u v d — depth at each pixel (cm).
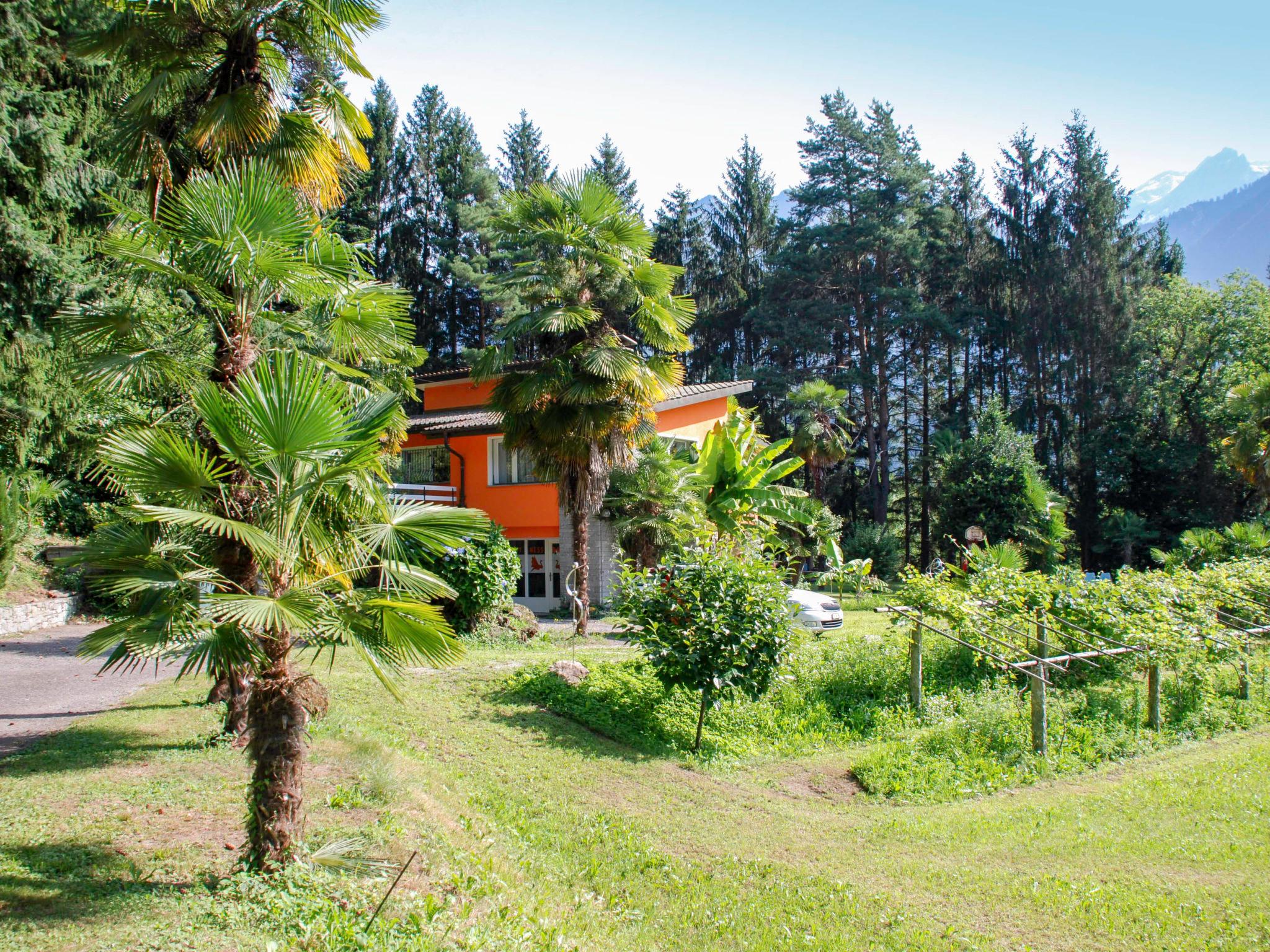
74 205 1988
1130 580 1522
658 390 1808
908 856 748
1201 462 3962
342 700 1109
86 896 516
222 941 471
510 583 1669
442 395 3094
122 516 530
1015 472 3456
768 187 5647
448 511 653
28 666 1382
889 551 3781
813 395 3650
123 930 474
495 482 2631
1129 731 1220
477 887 596
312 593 560
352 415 622
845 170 4725
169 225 757
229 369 729
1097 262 4544
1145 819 845
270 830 559
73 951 446
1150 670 1278
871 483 4594
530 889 630
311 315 837
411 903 544
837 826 827
